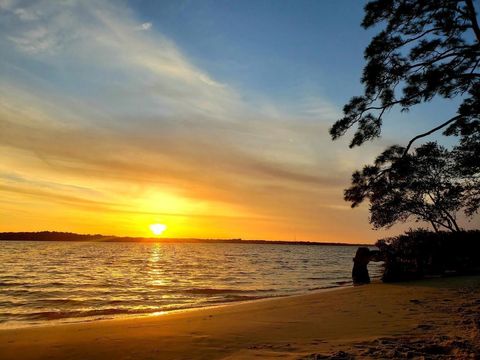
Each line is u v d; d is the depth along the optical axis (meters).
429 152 11.54
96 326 10.00
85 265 49.16
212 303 17.88
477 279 18.86
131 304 18.12
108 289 24.67
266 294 21.59
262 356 5.92
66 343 7.86
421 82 10.35
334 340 7.02
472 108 10.23
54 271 39.62
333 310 11.50
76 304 18.25
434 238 22.27
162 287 25.84
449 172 16.47
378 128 10.95
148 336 8.14
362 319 9.50
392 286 17.98
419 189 17.44
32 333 9.20
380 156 11.67
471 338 6.43
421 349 5.82
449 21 9.98
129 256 76.75
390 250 21.53
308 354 5.82
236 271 42.47
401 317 9.43
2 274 35.62
